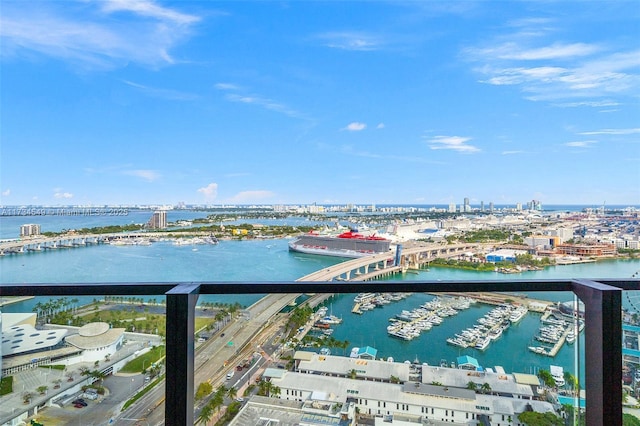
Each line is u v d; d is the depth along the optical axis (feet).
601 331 3.59
